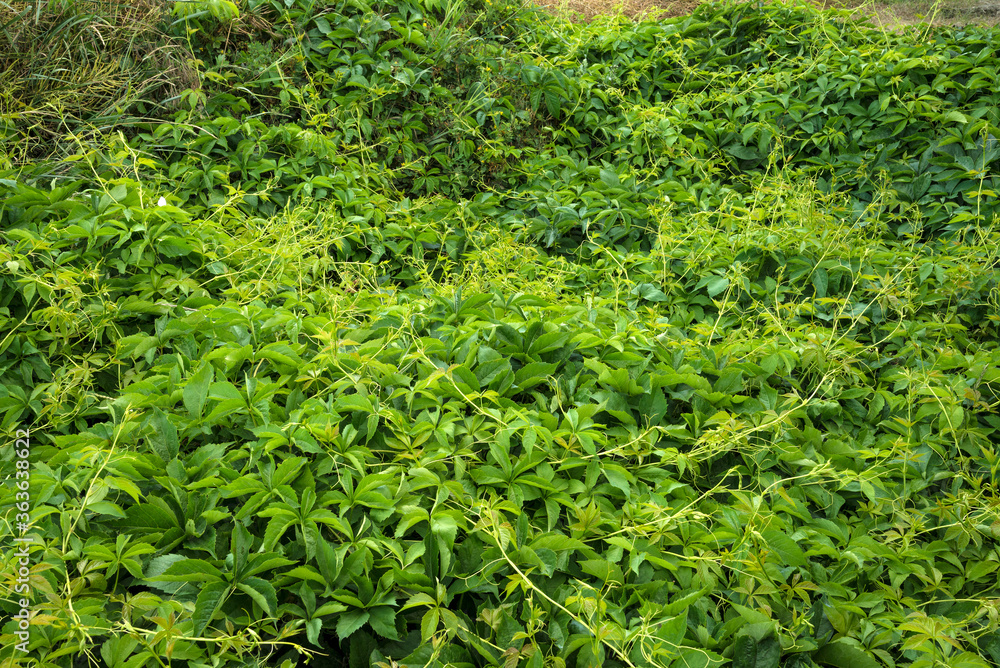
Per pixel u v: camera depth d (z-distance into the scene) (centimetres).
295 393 251
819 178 535
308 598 190
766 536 235
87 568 184
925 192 489
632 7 802
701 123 553
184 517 205
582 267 429
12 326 280
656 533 223
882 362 343
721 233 425
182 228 333
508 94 555
